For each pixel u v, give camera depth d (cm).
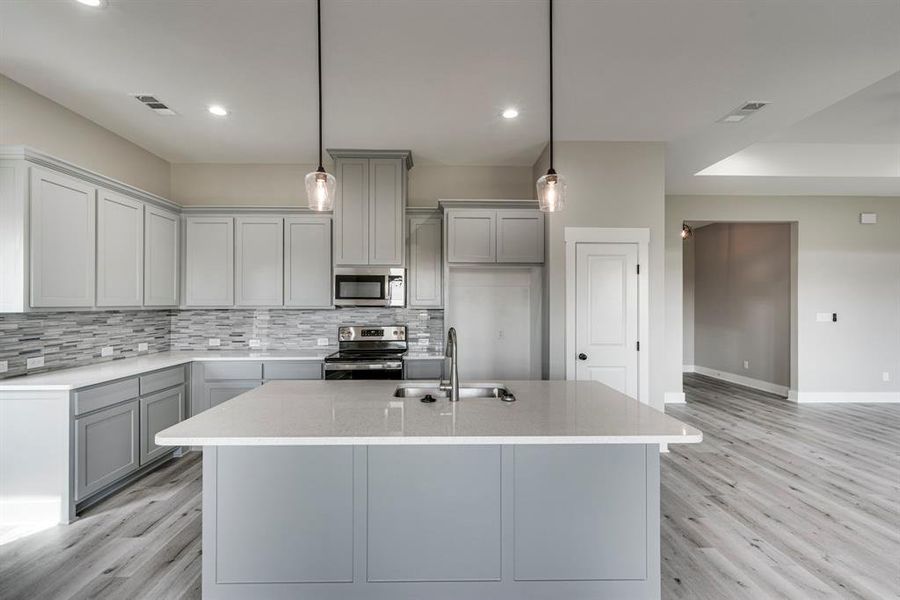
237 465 187
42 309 279
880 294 601
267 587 188
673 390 598
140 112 343
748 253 703
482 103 327
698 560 233
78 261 307
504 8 224
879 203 600
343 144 407
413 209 442
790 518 279
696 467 365
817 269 600
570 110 339
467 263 420
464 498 190
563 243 402
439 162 457
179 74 287
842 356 599
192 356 402
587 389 262
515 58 269
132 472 320
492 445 190
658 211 402
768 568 227
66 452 267
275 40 251
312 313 465
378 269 429
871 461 378
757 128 373
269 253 434
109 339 373
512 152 429
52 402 268
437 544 190
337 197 426
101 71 283
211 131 380
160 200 393
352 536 188
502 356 449
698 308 838
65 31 241
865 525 271
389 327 459
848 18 230
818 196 600
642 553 191
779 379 641
